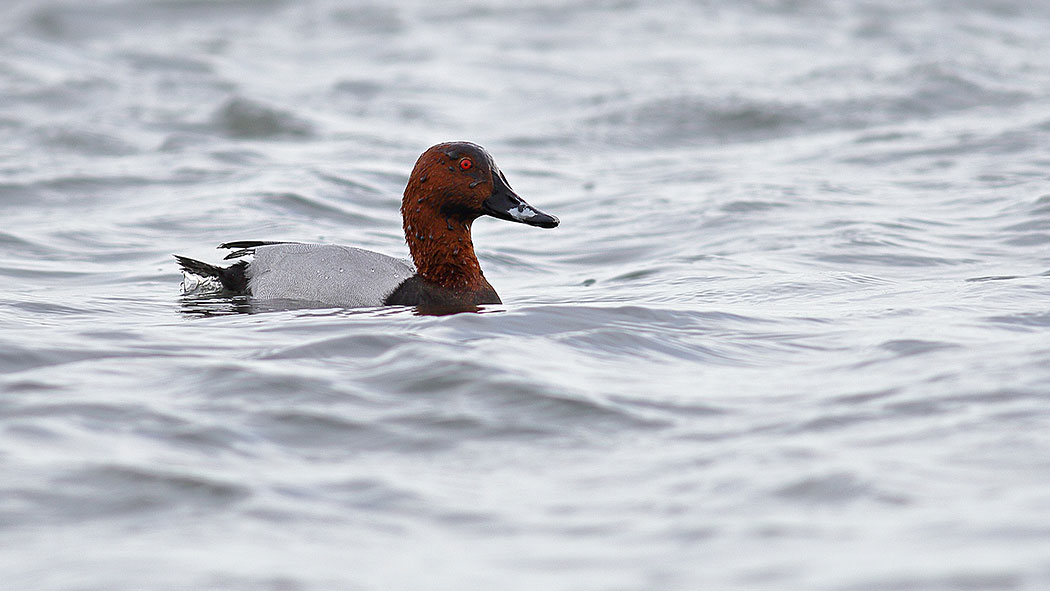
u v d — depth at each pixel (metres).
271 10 48.84
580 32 43.50
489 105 33.00
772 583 5.65
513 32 43.75
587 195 22.23
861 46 39.88
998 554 5.80
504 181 14.05
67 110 30.89
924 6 46.75
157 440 7.60
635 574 5.81
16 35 42.16
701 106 31.23
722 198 20.64
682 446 7.59
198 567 5.88
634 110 31.28
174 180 23.11
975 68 34.62
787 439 7.61
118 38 43.03
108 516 6.47
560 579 5.79
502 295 14.56
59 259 16.64
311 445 7.63
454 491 6.92
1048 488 6.62
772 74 35.56
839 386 8.82
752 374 9.38
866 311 11.90
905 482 6.79
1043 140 25.34
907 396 8.41
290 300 13.23
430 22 46.03
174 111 30.70
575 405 8.34
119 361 9.64
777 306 12.49
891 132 27.72
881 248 16.28
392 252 17.67
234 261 14.14
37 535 6.23
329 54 40.75
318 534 6.32
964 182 21.56
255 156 25.64
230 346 10.34
